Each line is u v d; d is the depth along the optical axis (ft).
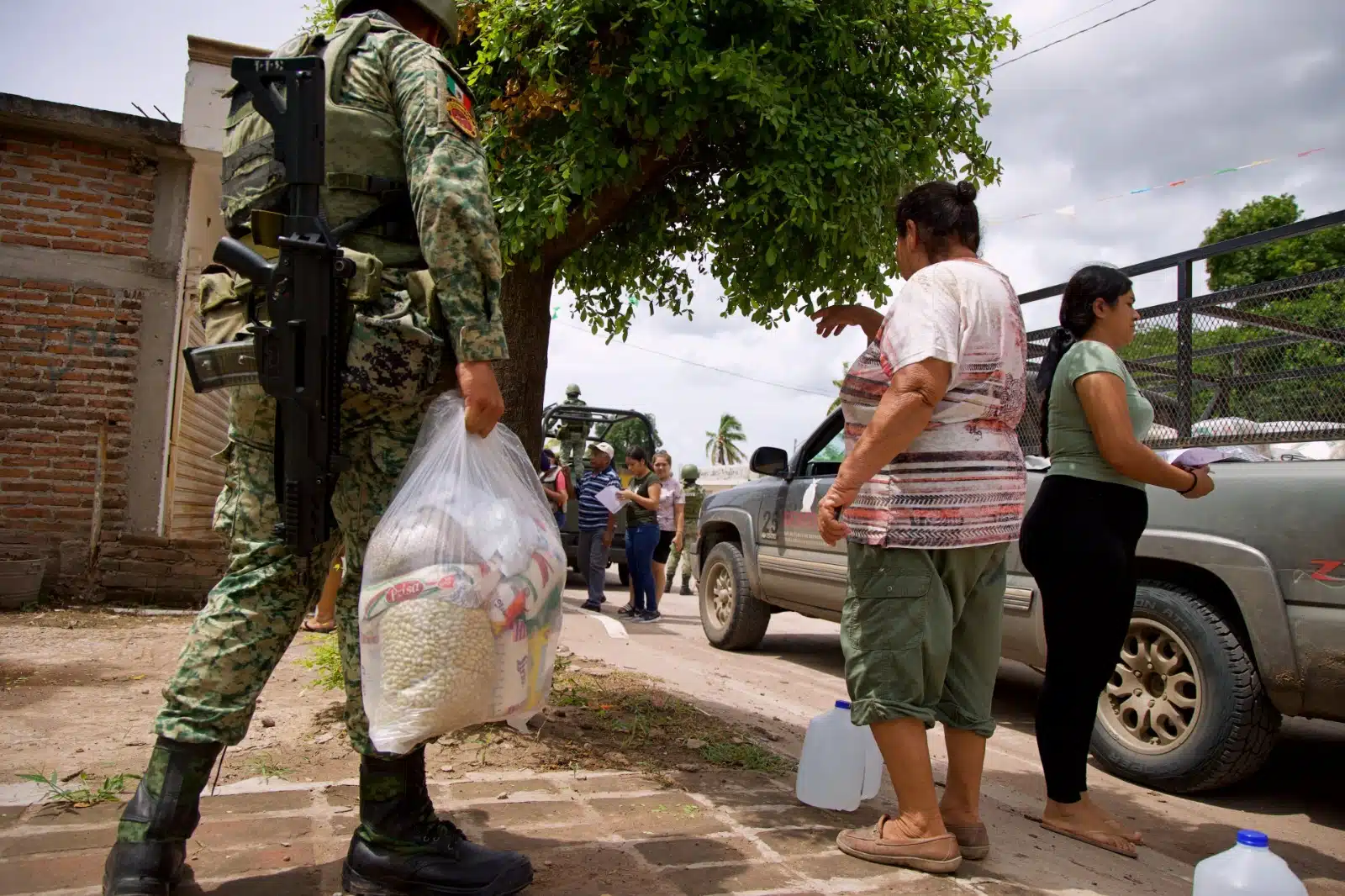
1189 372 13.94
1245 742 11.68
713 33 11.86
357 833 7.02
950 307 8.30
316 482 6.42
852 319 11.30
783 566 20.84
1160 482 9.62
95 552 23.58
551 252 13.16
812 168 11.56
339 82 6.78
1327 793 12.79
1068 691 9.84
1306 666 11.00
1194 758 11.96
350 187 6.76
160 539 23.35
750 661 21.83
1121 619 9.86
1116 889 8.35
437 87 6.66
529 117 12.04
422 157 6.47
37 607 22.06
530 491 7.04
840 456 20.29
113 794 8.66
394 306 6.68
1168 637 12.57
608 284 15.06
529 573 6.38
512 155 12.09
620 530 38.88
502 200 11.64
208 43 23.90
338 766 9.86
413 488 6.43
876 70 11.97
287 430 6.44
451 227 6.38
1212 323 13.62
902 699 8.41
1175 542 12.35
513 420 13.12
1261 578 11.40
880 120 12.23
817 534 19.86
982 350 8.50
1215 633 11.91
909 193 9.50
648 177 13.12
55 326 23.84
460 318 6.43
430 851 6.90
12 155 23.57
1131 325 10.48
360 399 6.72
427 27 7.76
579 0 10.79
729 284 13.89
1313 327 12.23
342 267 6.37
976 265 8.87
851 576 8.79
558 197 11.31
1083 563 9.77
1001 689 19.67
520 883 7.06
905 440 8.21
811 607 20.34
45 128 23.27
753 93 11.00
